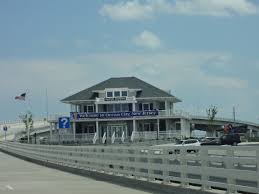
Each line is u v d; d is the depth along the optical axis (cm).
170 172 2048
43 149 4306
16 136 11356
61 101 9781
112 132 9450
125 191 1991
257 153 1398
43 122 13762
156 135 8988
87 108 9819
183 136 9244
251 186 1504
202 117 12294
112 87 9775
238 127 11288
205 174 1684
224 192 1579
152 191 1980
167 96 9688
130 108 9594
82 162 3200
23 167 3872
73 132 9425
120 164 2527
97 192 1962
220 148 1591
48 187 2208
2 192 2009
